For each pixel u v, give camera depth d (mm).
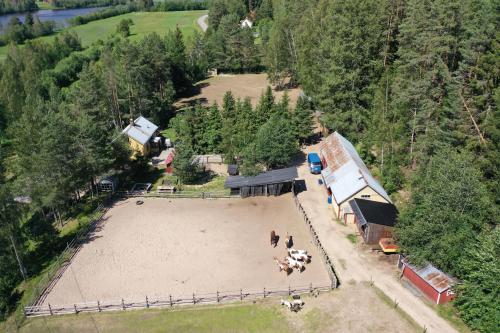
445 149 46469
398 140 61250
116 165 64875
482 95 50438
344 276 44906
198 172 68625
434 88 55719
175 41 116062
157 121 91438
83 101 74188
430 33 55406
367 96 71000
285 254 49094
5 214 46312
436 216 40688
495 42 49812
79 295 43688
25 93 101375
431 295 41062
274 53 107312
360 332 37938
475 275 36562
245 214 57562
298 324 39219
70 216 60344
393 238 47625
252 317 40312
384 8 73562
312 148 76000
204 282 44969
